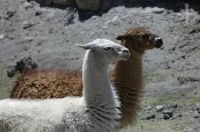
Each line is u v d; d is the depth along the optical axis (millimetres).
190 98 46469
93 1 67312
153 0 66188
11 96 32094
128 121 30094
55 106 21766
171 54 57062
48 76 31234
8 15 72938
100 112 21688
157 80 51688
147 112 43125
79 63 59594
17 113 21578
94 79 21906
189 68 53812
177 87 49344
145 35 31047
